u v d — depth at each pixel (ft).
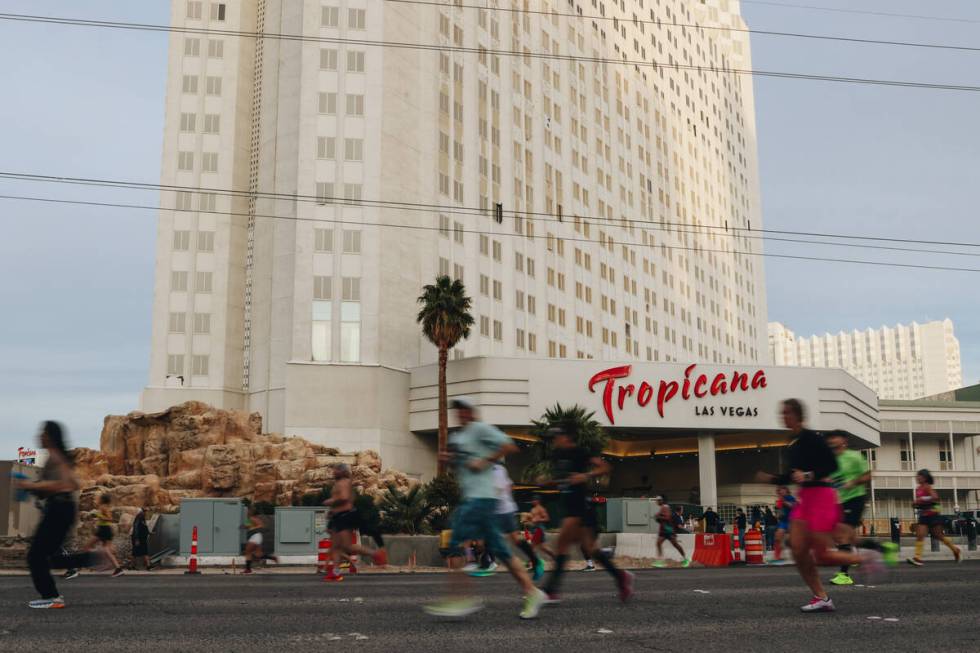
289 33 204.95
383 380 186.80
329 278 188.14
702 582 46.11
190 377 207.51
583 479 33.27
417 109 206.39
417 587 44.11
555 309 240.32
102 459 153.48
